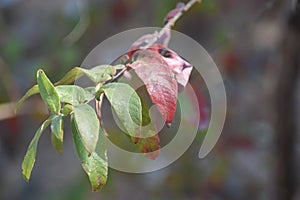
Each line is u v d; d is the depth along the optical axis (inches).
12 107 124.0
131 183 147.1
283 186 120.9
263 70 150.4
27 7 175.0
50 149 155.2
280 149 119.1
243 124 151.7
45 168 152.9
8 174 156.9
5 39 156.9
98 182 48.3
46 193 149.3
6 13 163.0
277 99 116.2
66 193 145.7
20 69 152.2
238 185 150.3
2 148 157.5
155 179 148.6
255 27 138.7
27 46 156.9
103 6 147.3
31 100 121.3
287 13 105.2
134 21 145.7
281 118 116.6
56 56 149.3
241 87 152.2
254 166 150.5
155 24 128.0
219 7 138.9
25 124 157.8
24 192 152.1
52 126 47.9
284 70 112.7
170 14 74.6
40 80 48.1
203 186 148.9
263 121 151.2
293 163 119.3
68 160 151.6
